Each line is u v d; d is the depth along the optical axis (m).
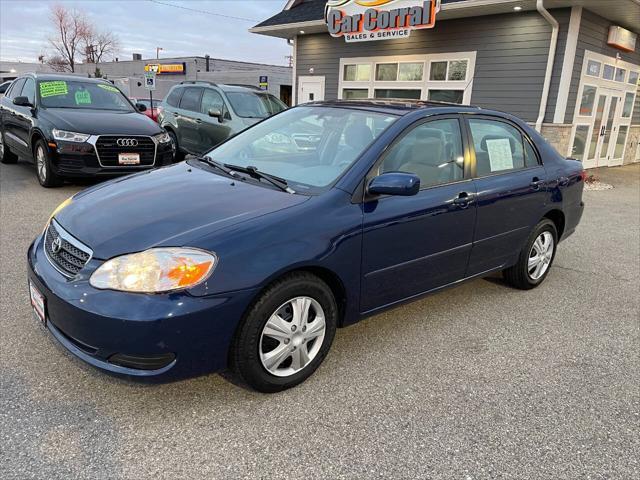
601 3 9.93
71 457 2.11
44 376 2.67
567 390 2.82
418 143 3.20
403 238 3.02
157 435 2.28
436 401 2.65
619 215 7.75
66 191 7.20
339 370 2.91
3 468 2.03
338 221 2.68
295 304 2.58
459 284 3.64
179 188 2.93
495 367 3.04
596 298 4.24
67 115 7.03
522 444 2.35
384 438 2.34
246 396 2.60
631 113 14.77
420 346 3.25
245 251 2.35
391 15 11.88
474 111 3.69
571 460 2.26
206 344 2.29
